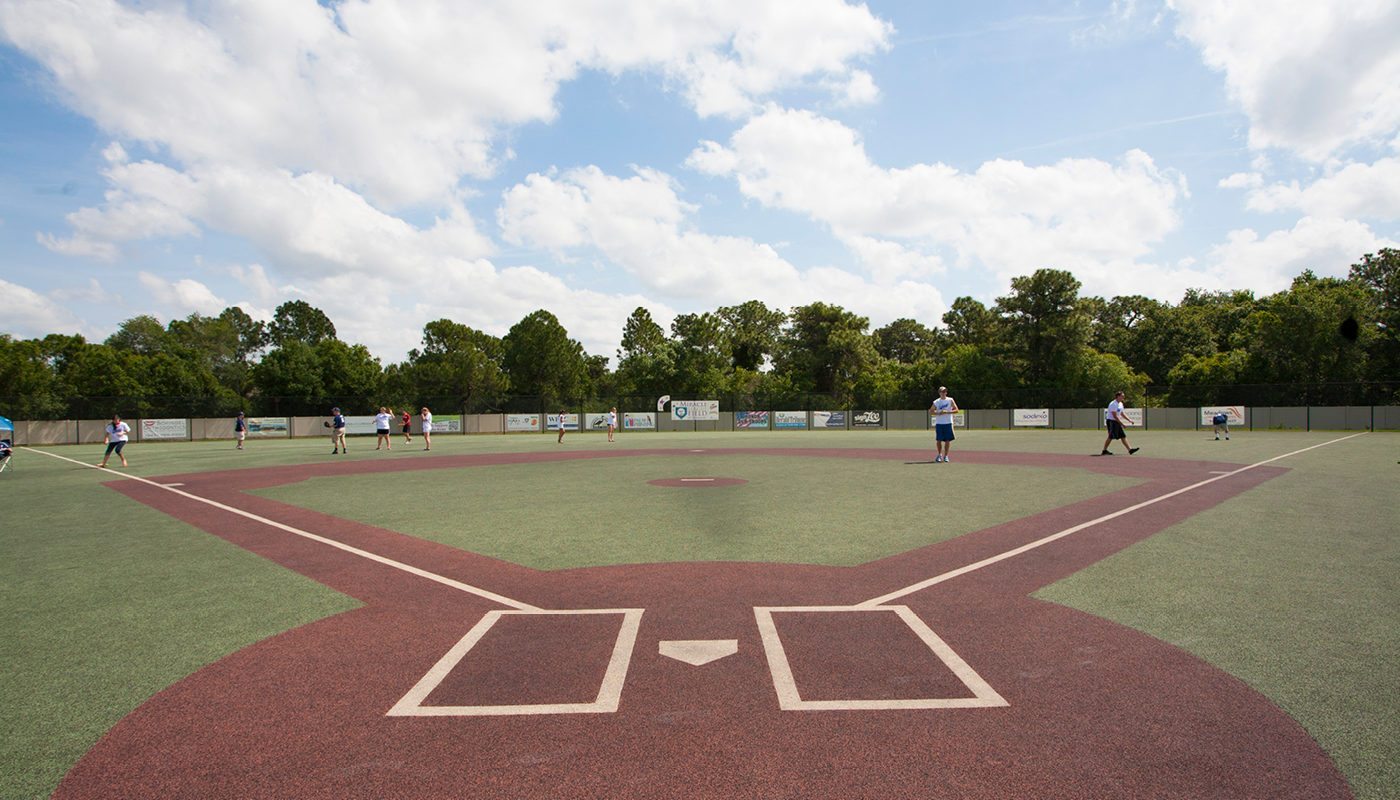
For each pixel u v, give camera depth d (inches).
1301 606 237.9
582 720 153.6
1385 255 2277.3
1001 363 2472.9
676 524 408.5
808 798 121.6
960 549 332.8
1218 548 333.7
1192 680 174.4
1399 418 1700.3
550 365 2896.2
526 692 168.9
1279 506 466.9
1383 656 190.4
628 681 175.2
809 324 3056.1
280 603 252.2
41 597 263.6
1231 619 223.5
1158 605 239.5
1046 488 573.0
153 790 127.7
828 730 147.9
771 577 280.4
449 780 129.1
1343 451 984.3
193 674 184.5
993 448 1130.7
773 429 2187.5
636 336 3503.9
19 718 159.0
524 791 124.8
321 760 137.5
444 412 2124.8
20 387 2004.2
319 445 1510.8
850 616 227.9
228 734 149.5
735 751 138.9
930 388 2593.5
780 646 199.8
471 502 519.5
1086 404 2098.9
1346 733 146.5
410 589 269.4
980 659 189.2
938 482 623.5
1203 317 3216.0
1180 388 1924.2
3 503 563.2
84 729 153.3
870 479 653.9
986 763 133.9
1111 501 495.5
